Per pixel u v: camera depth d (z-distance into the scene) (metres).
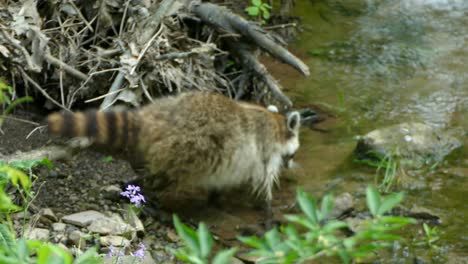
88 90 7.43
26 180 4.11
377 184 7.23
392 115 8.61
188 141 6.31
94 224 5.97
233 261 5.91
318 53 10.12
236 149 6.58
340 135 8.18
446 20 11.15
